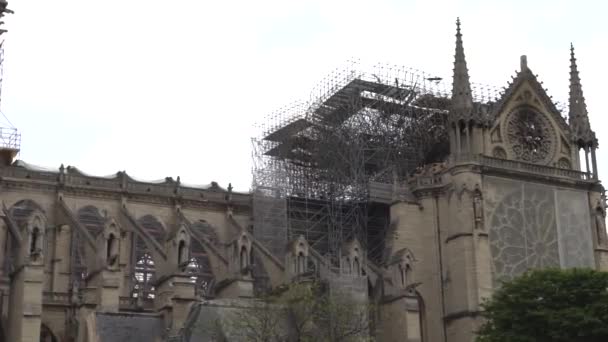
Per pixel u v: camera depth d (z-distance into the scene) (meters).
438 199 95.19
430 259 93.56
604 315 71.06
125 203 97.25
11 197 91.88
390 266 87.62
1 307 76.81
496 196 94.19
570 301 73.56
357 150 100.88
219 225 101.50
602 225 99.19
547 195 97.12
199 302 73.81
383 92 104.44
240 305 71.31
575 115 102.31
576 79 103.69
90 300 75.50
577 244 97.19
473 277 89.69
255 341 65.75
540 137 100.00
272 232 97.38
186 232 81.06
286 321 68.38
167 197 99.50
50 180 94.38
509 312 74.56
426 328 91.44
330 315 68.94
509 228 93.75
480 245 90.62
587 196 99.62
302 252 85.44
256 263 91.88
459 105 95.75
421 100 105.50
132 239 93.00
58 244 90.19
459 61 97.44
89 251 83.31
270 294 77.06
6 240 84.88
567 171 98.94
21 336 70.31
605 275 74.38
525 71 100.94
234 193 103.19
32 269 71.88
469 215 91.56
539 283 74.94
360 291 82.81
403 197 94.94
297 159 106.00
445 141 104.75
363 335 74.75
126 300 84.25
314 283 76.06
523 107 99.94
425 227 94.62
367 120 102.88
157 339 72.38
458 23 99.00
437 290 92.50
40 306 71.50
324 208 101.12
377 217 100.62
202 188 103.12
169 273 79.25
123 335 71.38
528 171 96.31
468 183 92.50
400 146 103.69
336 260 94.12
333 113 103.50
